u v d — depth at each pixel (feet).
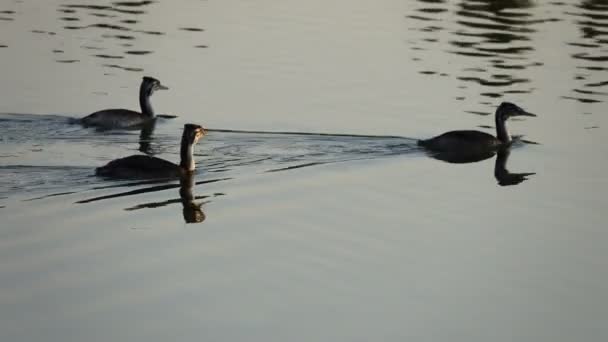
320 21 141.38
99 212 77.30
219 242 72.69
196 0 151.84
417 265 70.03
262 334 59.72
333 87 112.98
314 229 75.51
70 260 68.54
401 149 95.96
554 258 72.18
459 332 61.21
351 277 67.82
